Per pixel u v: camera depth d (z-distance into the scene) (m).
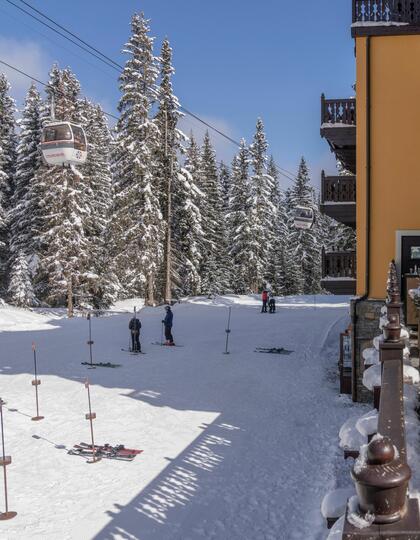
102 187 51.50
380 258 15.65
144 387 17.28
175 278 47.91
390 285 6.88
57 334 29.00
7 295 46.28
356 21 15.54
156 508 8.91
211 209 59.91
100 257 46.91
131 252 41.78
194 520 8.51
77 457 11.23
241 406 15.23
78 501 9.17
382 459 2.10
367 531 2.09
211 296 51.03
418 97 15.40
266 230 61.44
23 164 46.28
